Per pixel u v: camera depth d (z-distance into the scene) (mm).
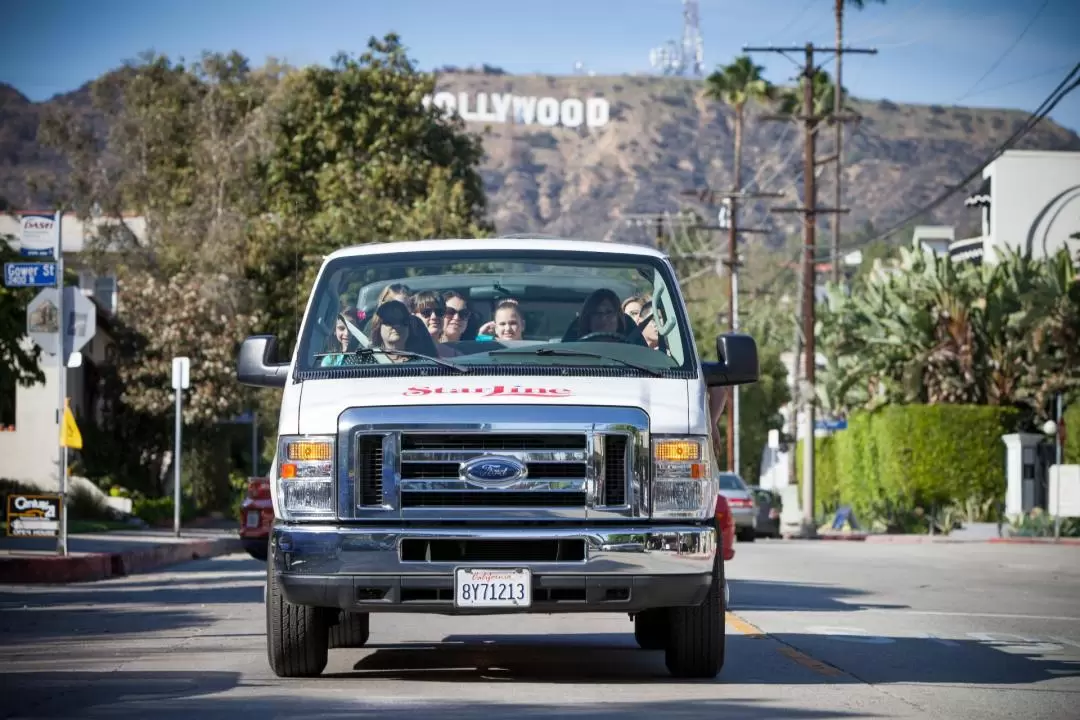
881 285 72188
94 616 21906
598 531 13469
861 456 71438
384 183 79625
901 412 66500
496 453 13555
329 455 13680
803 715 12469
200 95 85062
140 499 55594
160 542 38625
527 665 16000
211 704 12883
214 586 28219
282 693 13578
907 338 69375
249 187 79750
